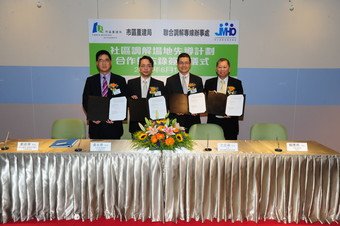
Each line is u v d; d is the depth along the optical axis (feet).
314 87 14.56
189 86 12.95
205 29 13.93
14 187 8.00
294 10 13.92
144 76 12.92
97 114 9.95
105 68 12.73
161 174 8.04
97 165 8.02
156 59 14.11
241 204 8.18
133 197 8.16
